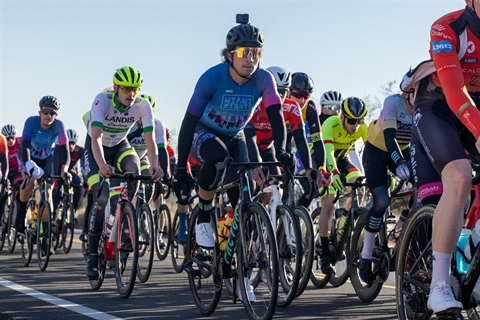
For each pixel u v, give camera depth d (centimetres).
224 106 506
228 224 494
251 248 467
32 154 965
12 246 976
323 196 637
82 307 538
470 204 409
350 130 678
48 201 835
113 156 696
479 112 325
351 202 618
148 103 675
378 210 548
